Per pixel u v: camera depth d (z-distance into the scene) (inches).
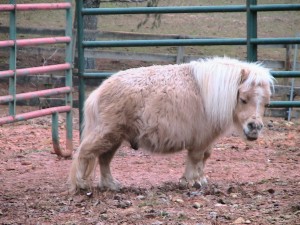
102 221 370.3
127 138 437.7
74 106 910.4
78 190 438.3
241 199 418.6
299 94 901.2
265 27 1326.3
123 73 439.5
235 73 428.5
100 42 593.0
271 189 437.4
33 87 1005.2
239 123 431.2
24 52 1119.0
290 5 569.9
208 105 429.1
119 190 444.1
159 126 426.0
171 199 414.0
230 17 1402.6
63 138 671.8
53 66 562.6
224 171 514.0
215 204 403.2
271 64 953.5
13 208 407.5
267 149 607.2
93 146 431.8
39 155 590.2
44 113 551.2
